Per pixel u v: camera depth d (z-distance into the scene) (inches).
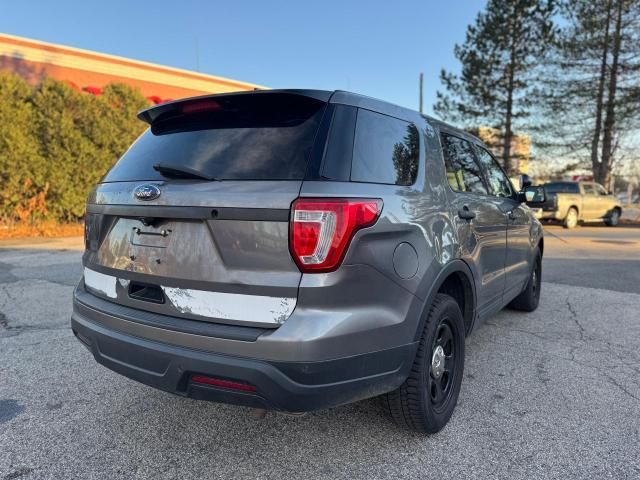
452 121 930.7
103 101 593.3
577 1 820.6
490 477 95.8
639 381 142.3
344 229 82.7
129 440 109.4
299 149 87.4
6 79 511.8
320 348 80.8
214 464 100.7
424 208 105.0
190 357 84.8
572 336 184.9
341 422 117.9
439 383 114.3
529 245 194.5
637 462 100.6
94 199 110.7
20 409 123.3
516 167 938.7
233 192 85.0
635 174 1221.7
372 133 99.3
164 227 93.2
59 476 95.7
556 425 116.2
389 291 91.7
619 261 363.9
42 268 321.7
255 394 82.8
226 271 85.7
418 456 103.3
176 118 109.7
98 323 101.7
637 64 801.6
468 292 129.5
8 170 504.1
